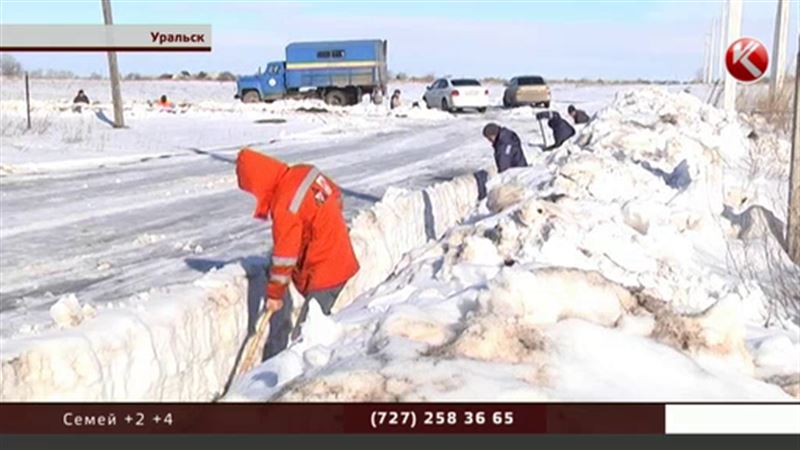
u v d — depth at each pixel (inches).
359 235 277.3
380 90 1473.9
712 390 118.0
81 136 848.3
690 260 223.0
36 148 737.6
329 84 1464.1
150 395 153.9
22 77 2036.2
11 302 283.0
